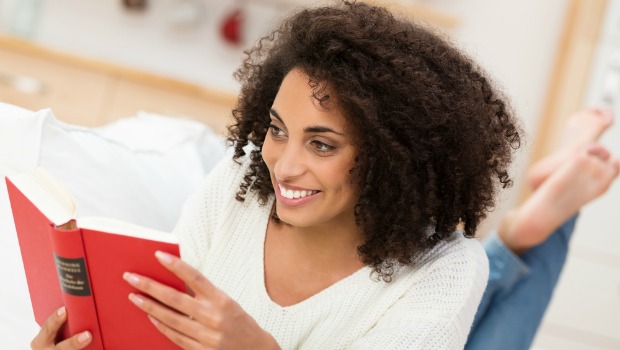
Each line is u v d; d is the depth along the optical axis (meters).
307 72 1.08
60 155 1.36
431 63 1.14
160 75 3.22
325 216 1.15
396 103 1.09
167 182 1.60
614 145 3.07
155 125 1.84
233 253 1.33
